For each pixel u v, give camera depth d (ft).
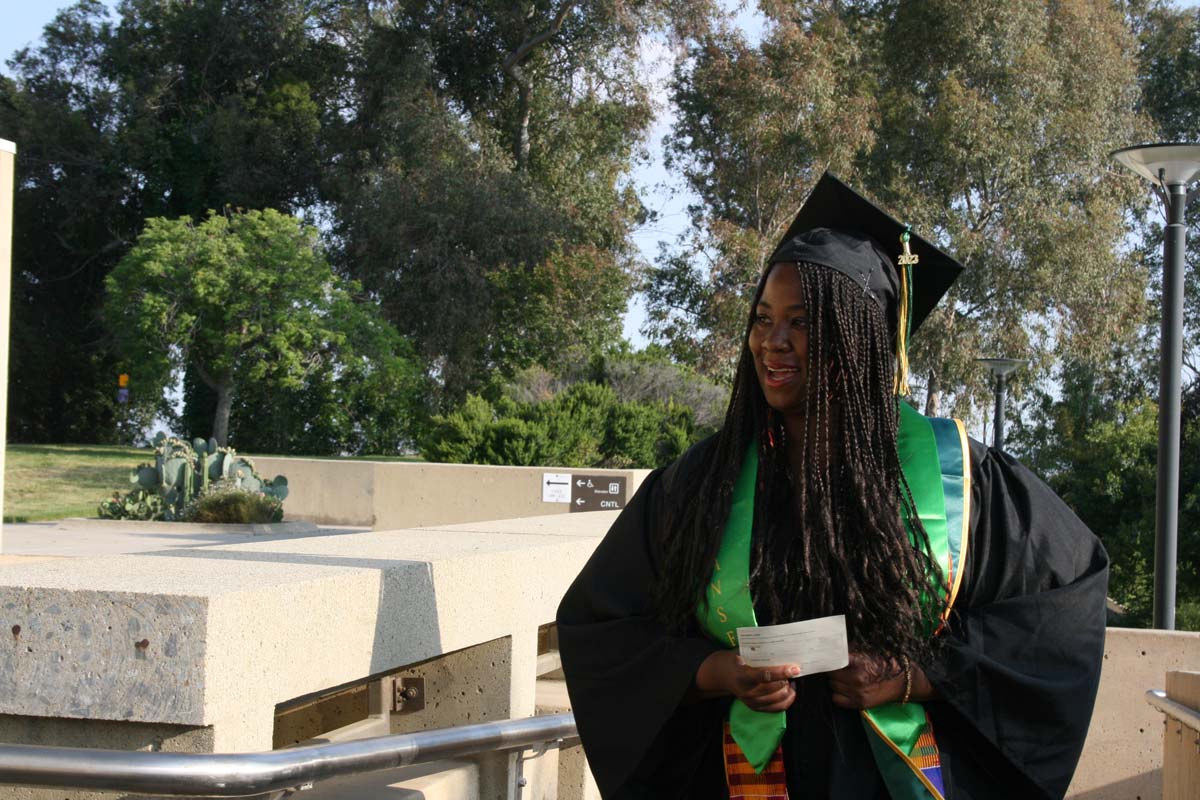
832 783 6.48
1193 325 126.31
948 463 6.94
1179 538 58.80
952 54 113.60
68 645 7.02
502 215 114.21
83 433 139.85
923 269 7.57
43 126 128.77
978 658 6.38
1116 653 16.51
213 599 6.89
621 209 129.29
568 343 114.21
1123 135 113.60
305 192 131.75
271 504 58.75
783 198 108.68
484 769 10.02
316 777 6.98
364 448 122.62
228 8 132.67
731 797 6.82
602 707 7.16
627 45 121.60
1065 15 112.88
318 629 7.91
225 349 97.30
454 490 45.50
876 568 6.44
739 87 106.11
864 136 106.52
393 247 115.55
